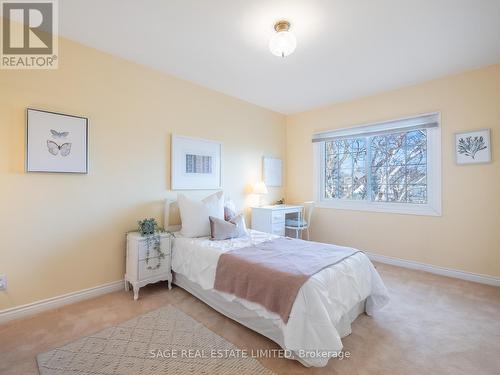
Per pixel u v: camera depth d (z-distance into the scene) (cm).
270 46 200
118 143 253
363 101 365
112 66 249
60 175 219
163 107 288
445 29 207
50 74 213
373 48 237
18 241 200
